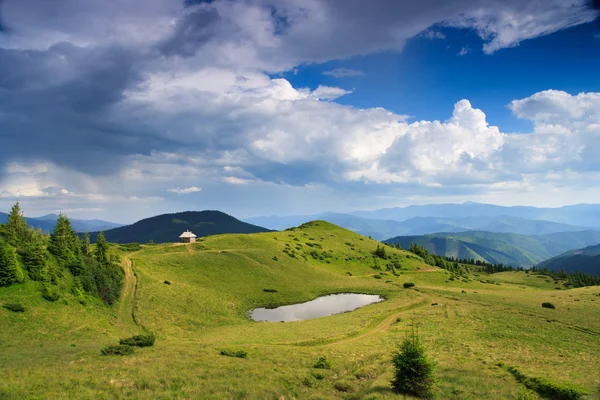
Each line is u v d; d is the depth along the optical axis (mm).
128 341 47531
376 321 77625
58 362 36281
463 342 58156
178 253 133250
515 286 199750
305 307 105125
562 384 35219
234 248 157750
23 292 59438
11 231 83625
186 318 76938
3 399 24438
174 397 27406
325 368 41094
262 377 34594
